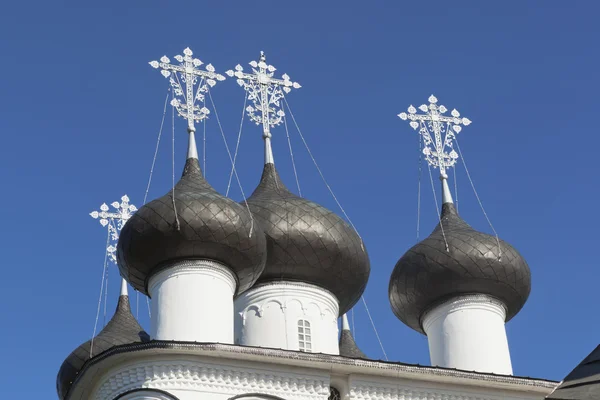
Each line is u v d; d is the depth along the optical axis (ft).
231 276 113.60
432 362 127.13
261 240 114.62
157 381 102.99
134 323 139.23
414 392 109.70
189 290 110.11
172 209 111.55
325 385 106.63
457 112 152.66
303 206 125.08
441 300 129.39
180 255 111.75
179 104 129.08
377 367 107.86
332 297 124.47
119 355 103.76
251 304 121.70
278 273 122.62
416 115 150.00
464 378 110.32
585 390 52.49
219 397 103.19
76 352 135.33
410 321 132.87
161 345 102.73
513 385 111.34
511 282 128.98
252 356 104.47
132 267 113.60
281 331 119.34
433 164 145.79
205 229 111.14
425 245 131.23
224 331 109.29
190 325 108.27
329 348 120.47
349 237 125.08
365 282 127.65
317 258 122.62
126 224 114.21
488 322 126.82
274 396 104.47
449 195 142.20
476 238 130.21
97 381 107.34
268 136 137.80
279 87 142.31
